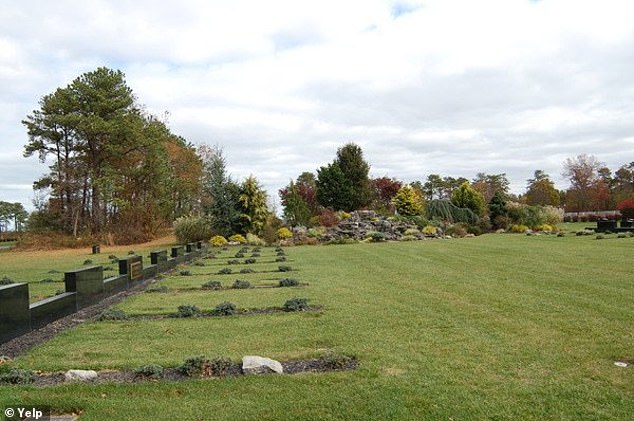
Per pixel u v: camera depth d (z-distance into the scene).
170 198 44.94
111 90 38.88
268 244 30.12
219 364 5.50
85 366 5.79
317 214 40.34
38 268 19.67
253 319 8.32
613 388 4.73
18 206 81.81
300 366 5.67
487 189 74.56
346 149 47.06
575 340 6.37
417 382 4.96
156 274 15.88
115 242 37.75
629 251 17.00
